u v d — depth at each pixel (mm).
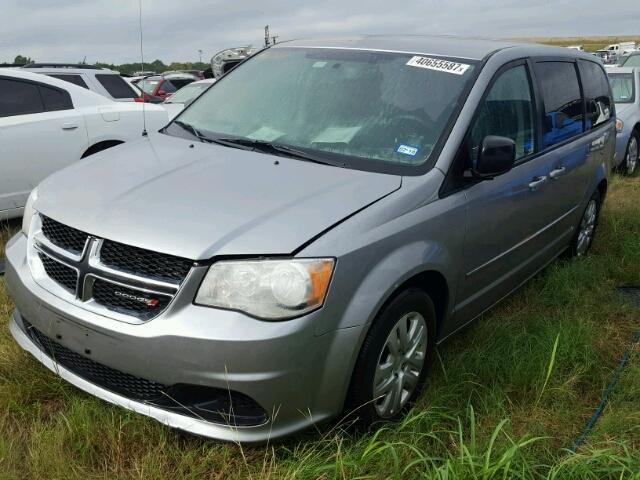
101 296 2562
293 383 2428
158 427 2645
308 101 3592
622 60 16000
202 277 2398
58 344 2791
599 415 3111
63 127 5809
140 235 2488
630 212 6648
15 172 5496
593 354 3623
